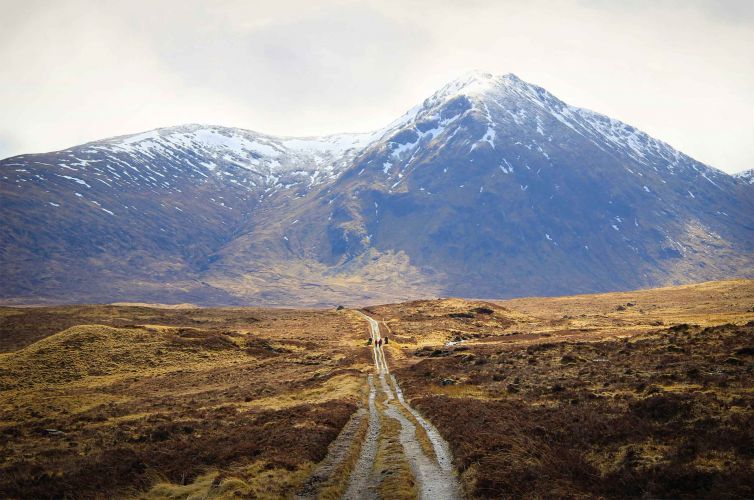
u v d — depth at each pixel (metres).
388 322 172.25
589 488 27.00
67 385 82.44
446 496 27.52
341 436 42.50
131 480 29.44
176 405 63.94
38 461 35.53
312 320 186.38
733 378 40.91
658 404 36.28
